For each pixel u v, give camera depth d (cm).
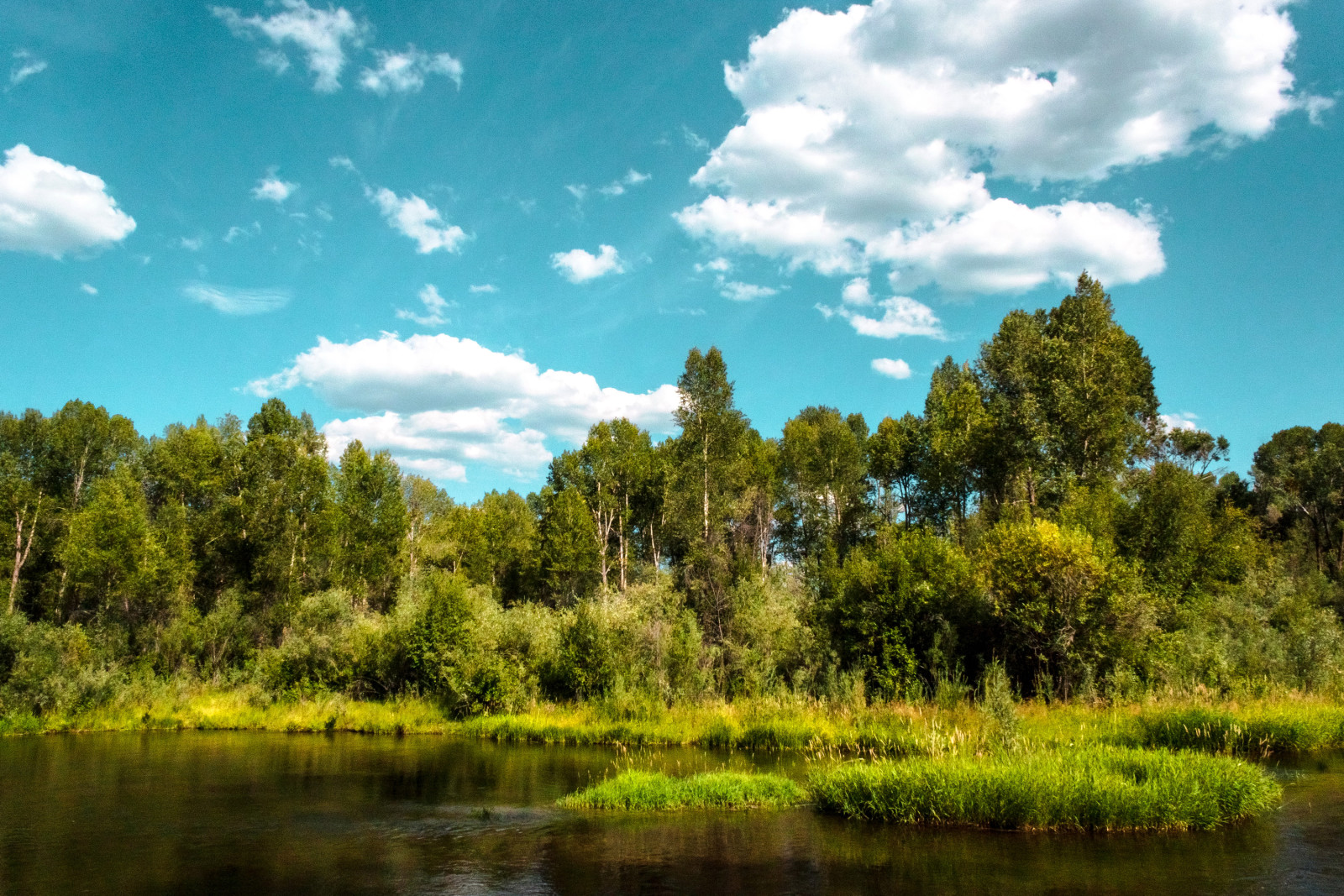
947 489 5762
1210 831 1443
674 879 1245
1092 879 1179
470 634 3675
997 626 3225
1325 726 2308
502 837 1562
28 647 3856
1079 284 5238
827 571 3628
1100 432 4538
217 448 6562
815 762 2248
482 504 9394
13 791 2139
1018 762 1655
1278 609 4059
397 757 2691
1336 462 7138
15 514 6194
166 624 4841
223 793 2097
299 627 4347
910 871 1250
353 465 6425
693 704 3125
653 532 7100
